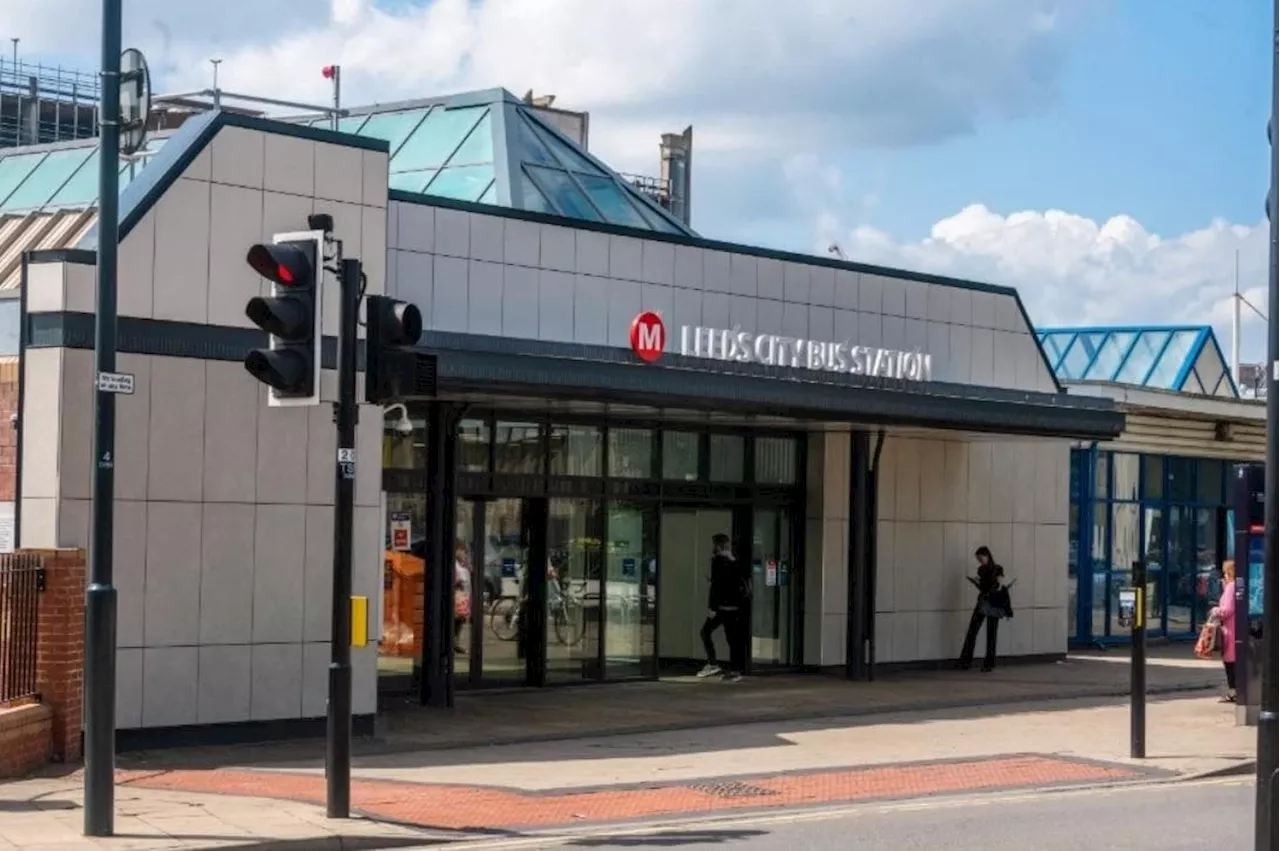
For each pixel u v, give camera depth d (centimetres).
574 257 2223
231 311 1738
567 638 2380
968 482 2870
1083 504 3303
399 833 1284
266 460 1762
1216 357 3844
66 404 1620
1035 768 1761
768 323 2483
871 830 1370
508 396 1984
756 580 2655
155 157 1773
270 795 1437
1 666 1501
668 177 5447
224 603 1731
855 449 2617
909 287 2712
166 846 1197
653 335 2214
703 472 2539
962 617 2853
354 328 1321
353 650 1825
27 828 1261
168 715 1694
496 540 2292
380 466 1850
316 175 1806
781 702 2284
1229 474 3688
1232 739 2002
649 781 1609
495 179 2595
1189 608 3575
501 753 1780
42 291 1633
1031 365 2933
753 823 1404
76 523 1625
